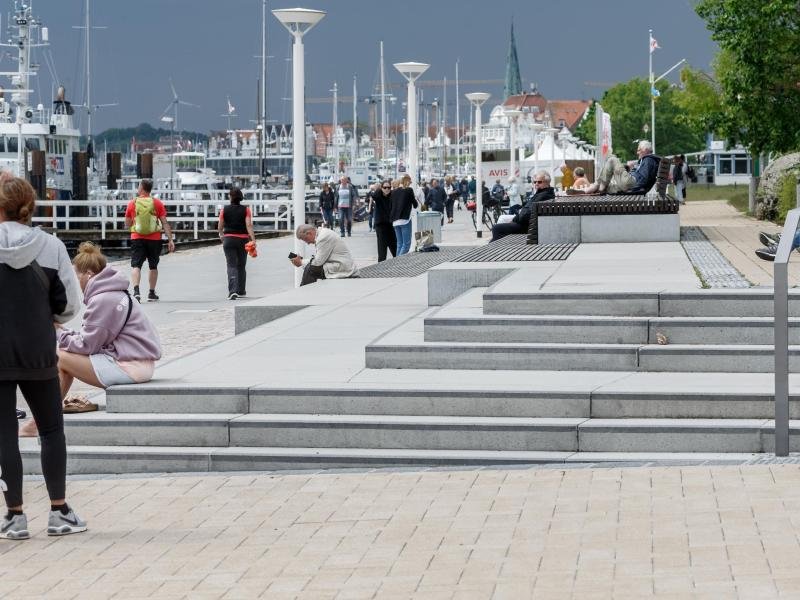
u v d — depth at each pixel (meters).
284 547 7.96
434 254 29.58
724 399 10.17
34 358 8.45
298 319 16.36
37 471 10.72
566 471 9.43
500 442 10.20
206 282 31.41
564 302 12.52
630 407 10.30
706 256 18.30
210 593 7.09
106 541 8.38
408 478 9.57
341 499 9.09
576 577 6.91
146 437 10.80
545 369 11.70
